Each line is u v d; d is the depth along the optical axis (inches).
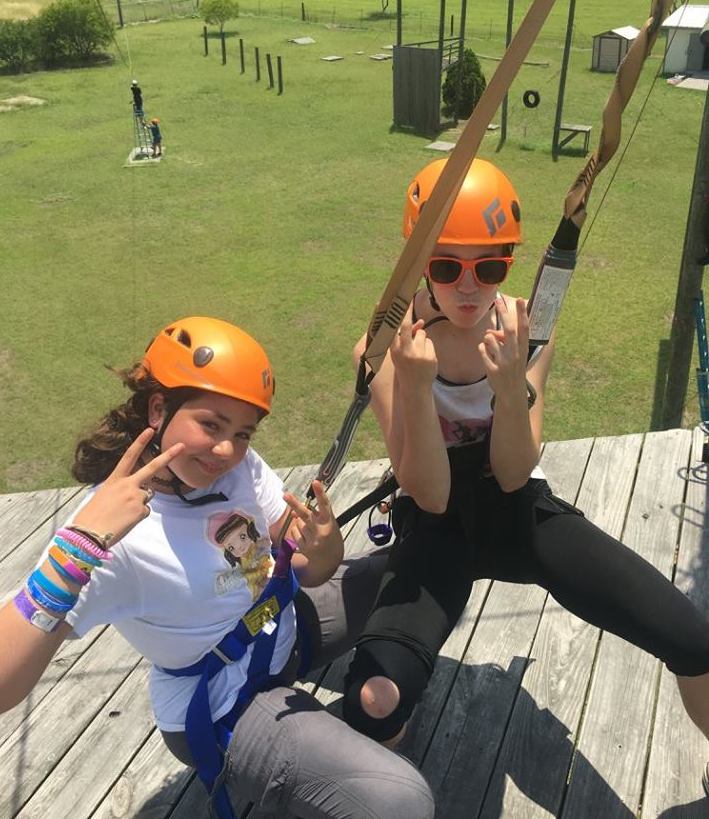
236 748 69.3
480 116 50.6
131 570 65.1
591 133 673.0
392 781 65.5
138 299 423.5
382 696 69.6
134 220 540.1
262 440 301.9
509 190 74.0
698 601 113.5
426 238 55.6
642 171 587.8
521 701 98.3
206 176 627.8
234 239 499.8
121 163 668.1
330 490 141.3
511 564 81.0
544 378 83.0
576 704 97.8
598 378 331.6
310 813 67.9
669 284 413.1
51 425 315.9
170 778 91.0
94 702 100.6
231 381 62.8
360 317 392.8
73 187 612.1
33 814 87.9
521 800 87.4
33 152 709.9
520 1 1503.4
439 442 72.8
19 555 129.5
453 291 73.4
